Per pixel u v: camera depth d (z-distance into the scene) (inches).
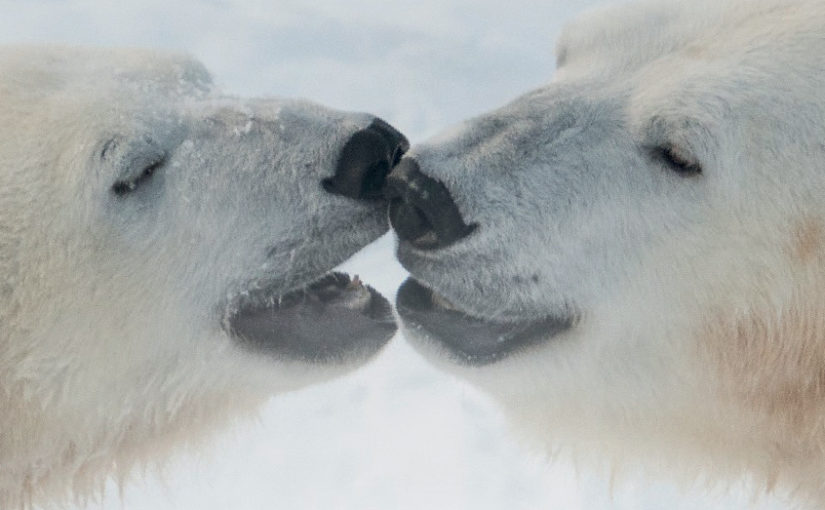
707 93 282.2
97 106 299.0
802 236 284.2
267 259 305.3
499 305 294.8
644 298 298.4
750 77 284.2
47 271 297.0
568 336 305.3
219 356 318.7
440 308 307.1
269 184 303.6
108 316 304.3
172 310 309.1
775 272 287.9
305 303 318.0
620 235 293.4
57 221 295.7
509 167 292.4
